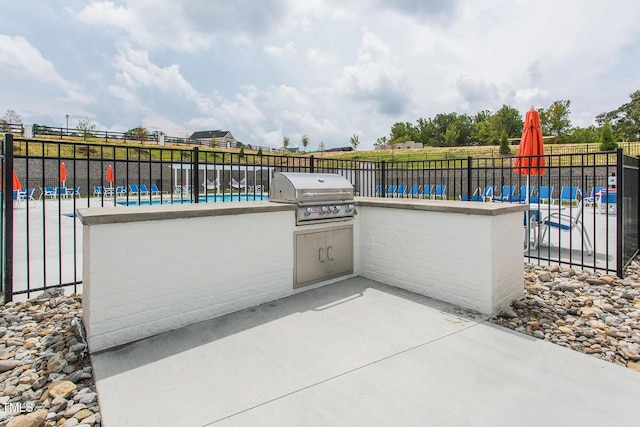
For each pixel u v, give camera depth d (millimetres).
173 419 1585
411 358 2141
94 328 2223
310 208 3328
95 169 21734
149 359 2135
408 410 1644
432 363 2082
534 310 2941
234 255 2891
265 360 2121
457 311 2900
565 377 1938
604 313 2863
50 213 9805
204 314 2732
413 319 2738
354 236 3881
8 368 2057
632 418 1582
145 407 1671
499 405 1682
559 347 2305
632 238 4793
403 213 3436
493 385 1854
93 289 2215
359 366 2047
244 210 2920
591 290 3471
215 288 2789
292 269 3305
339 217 3635
